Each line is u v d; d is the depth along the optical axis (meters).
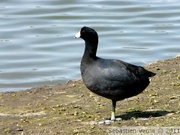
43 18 24.44
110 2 26.75
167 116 10.91
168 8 25.88
